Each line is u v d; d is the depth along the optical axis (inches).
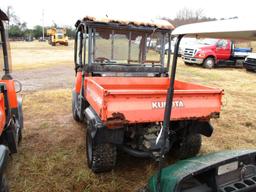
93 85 145.6
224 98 348.2
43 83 421.7
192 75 532.4
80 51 189.8
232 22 65.1
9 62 172.6
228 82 475.5
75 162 157.3
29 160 157.4
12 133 147.3
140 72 188.7
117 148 150.6
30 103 288.4
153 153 133.0
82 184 135.0
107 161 139.1
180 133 157.5
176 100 132.3
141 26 179.3
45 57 847.1
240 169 99.2
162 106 129.6
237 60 668.7
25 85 399.5
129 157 164.4
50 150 172.2
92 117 139.5
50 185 134.2
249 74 586.6
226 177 96.5
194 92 135.0
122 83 182.9
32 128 212.5
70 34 2036.2
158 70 192.7
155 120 129.6
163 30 183.9
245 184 96.0
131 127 137.4
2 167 95.3
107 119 122.0
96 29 173.3
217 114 142.0
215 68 665.0
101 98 124.6
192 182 97.0
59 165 152.6
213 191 94.3
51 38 1505.9
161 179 96.7
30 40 2009.1
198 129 149.7
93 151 137.8
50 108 271.3
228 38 81.0
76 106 204.7
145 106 127.0
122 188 133.7
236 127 234.4
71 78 479.8
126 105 124.0
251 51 682.8
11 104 162.9
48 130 208.5
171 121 146.2
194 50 648.4
